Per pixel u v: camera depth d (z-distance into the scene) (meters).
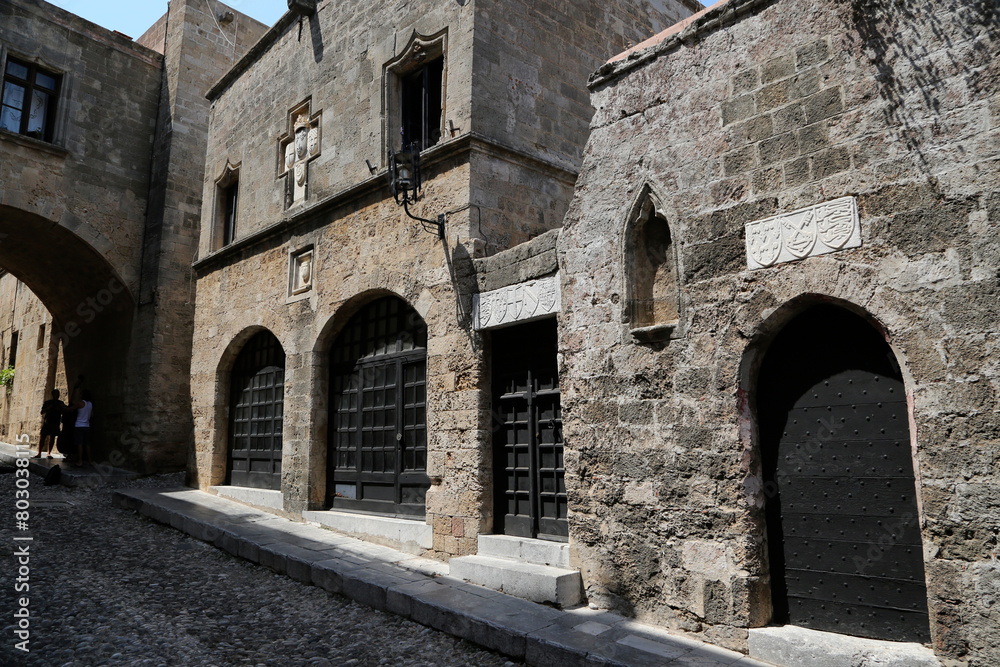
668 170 6.14
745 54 5.77
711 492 5.48
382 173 9.34
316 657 5.48
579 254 6.77
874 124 4.95
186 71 16.47
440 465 8.19
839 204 5.03
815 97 5.29
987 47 4.53
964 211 4.48
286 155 12.00
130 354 15.75
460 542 7.78
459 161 8.51
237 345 12.70
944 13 4.73
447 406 8.21
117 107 15.98
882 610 4.76
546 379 7.47
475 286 8.05
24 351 22.41
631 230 6.34
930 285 4.56
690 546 5.56
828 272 5.00
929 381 4.49
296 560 7.75
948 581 4.30
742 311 5.45
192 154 16.34
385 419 9.50
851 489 5.00
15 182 14.06
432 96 9.51
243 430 12.52
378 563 7.73
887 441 4.86
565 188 9.58
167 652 5.46
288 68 12.20
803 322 5.40
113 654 5.38
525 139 9.07
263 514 10.61
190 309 15.81
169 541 9.49
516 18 9.27
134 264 15.89
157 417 15.02
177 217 15.85
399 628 6.17
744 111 5.70
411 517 8.83
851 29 5.17
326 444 10.41
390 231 9.39
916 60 4.82
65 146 14.91
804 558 5.17
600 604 6.15
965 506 4.28
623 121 6.59
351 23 10.74
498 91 8.82
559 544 6.82
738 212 5.59
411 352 9.21
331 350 10.69
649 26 11.77
